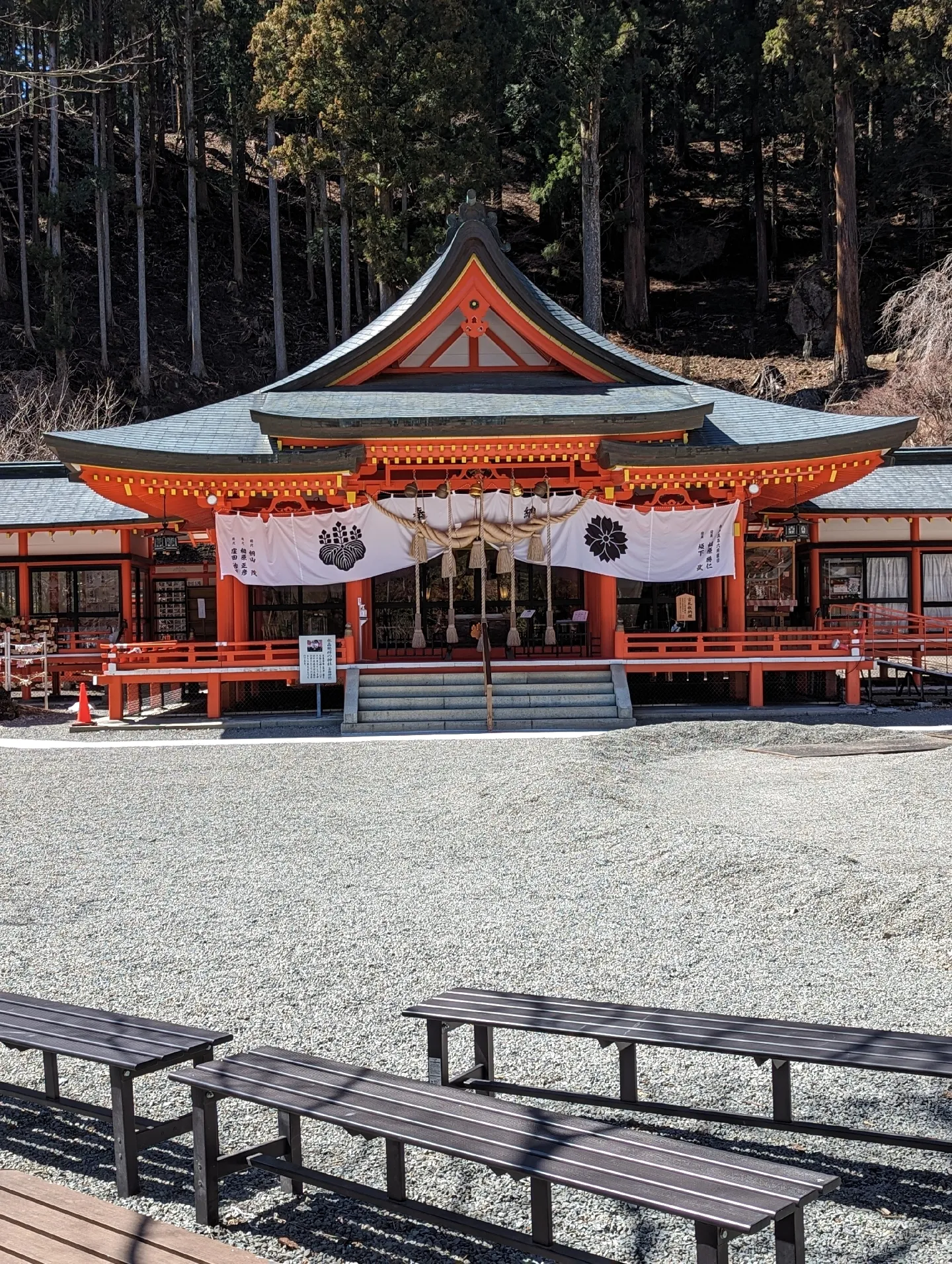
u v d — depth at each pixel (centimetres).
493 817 1149
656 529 2128
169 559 3077
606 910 822
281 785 1380
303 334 5750
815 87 4531
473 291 2325
